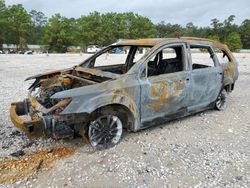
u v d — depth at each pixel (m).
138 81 4.37
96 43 66.56
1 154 4.04
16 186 3.28
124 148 4.30
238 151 4.27
